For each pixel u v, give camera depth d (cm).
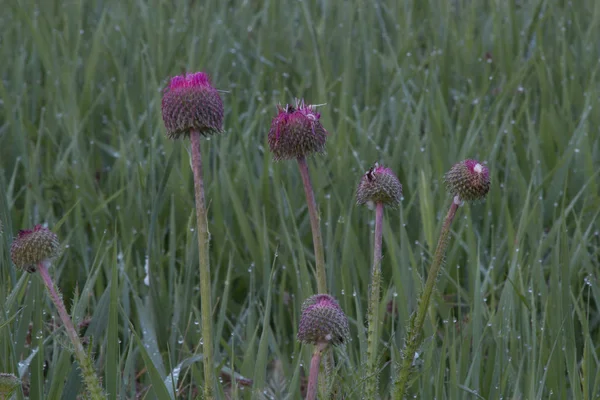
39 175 722
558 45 913
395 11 1052
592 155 700
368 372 357
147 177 645
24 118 790
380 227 362
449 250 602
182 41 943
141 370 520
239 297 609
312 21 1042
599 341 524
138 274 582
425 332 474
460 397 436
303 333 311
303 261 507
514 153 680
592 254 587
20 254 315
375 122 776
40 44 873
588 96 707
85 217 668
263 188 662
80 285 590
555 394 445
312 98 832
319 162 682
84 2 1088
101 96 842
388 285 587
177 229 648
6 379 330
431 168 686
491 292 521
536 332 472
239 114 845
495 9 946
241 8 1062
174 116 311
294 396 442
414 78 858
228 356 504
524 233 587
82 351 319
